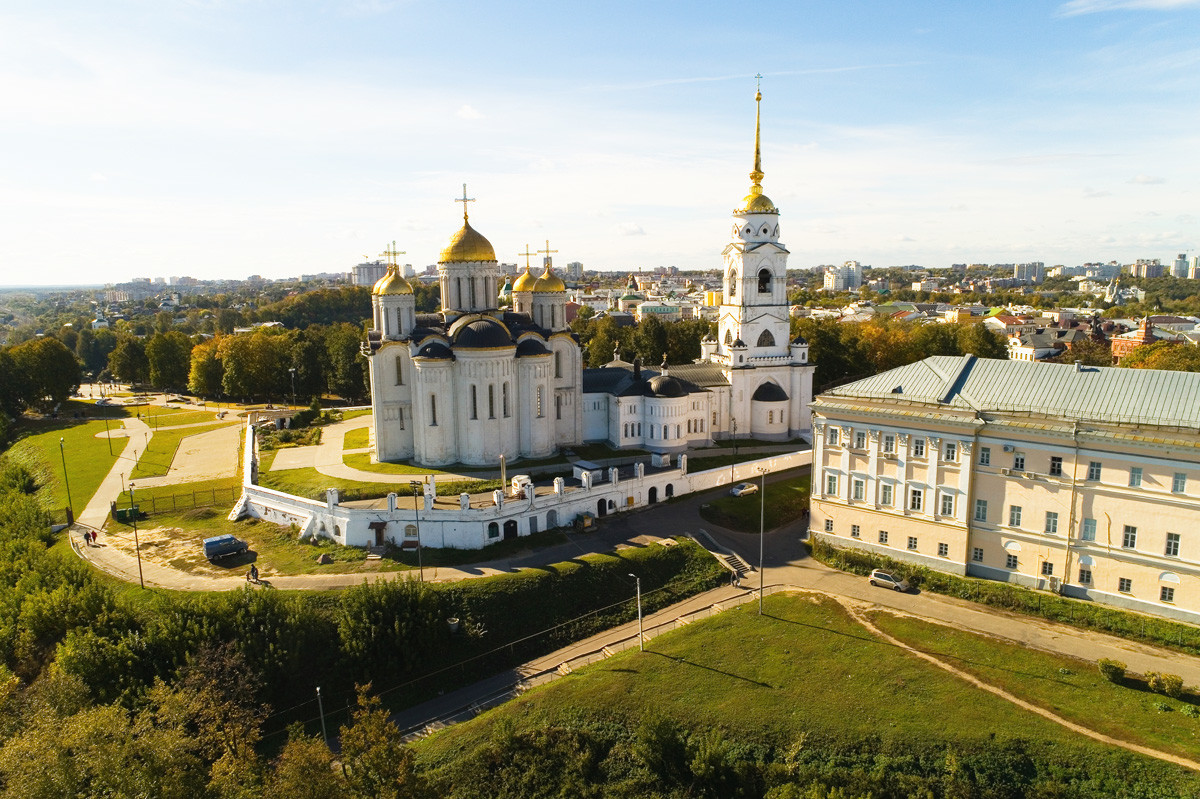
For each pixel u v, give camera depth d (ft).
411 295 324.60
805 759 164.14
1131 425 208.13
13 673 199.41
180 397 617.62
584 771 167.63
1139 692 178.50
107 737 144.77
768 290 385.29
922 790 154.40
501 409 318.45
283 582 234.79
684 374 383.04
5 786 138.41
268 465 334.44
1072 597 220.02
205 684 173.68
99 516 300.20
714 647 206.59
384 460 328.29
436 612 212.84
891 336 575.79
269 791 133.08
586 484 286.05
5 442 468.34
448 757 173.68
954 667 191.62
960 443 234.58
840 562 256.52
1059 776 155.02
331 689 199.00
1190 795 146.72
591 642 222.28
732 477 332.60
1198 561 198.39
